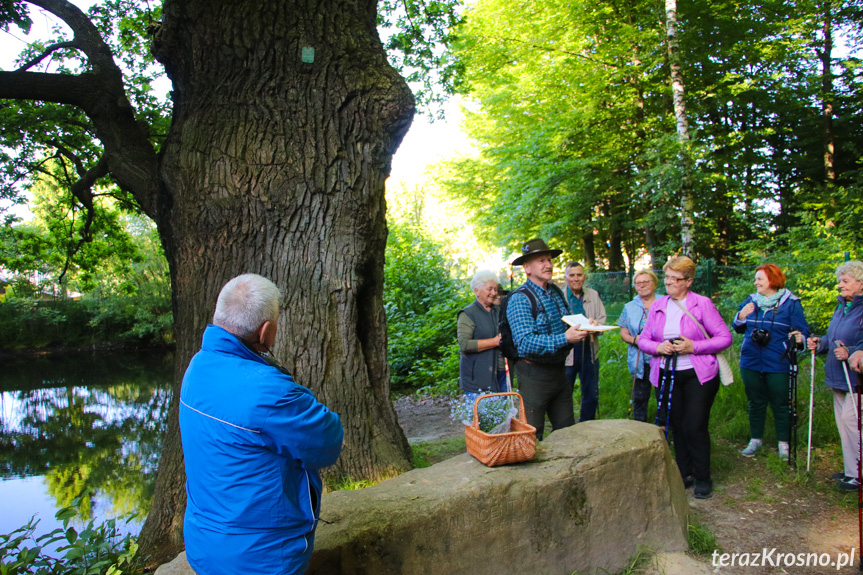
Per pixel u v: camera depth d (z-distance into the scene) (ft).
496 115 59.06
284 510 5.65
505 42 52.13
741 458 15.83
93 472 34.47
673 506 10.55
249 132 13.28
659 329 13.93
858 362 12.35
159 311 108.78
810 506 12.61
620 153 53.47
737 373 22.11
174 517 13.21
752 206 48.96
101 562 10.34
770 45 48.16
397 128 14.28
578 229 66.13
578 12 48.14
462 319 15.43
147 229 108.37
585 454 9.87
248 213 13.21
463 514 8.47
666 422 13.48
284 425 5.53
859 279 13.66
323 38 13.74
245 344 6.13
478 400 9.98
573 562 9.33
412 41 32.40
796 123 56.85
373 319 14.88
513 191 58.23
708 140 47.70
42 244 41.98
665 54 46.34
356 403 13.60
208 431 5.62
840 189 39.40
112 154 15.60
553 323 12.44
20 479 33.53
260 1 13.39
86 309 107.34
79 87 15.57
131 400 60.75
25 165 29.37
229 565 5.50
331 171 13.56
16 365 92.99
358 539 7.65
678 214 44.86
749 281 27.61
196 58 13.71
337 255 13.57
